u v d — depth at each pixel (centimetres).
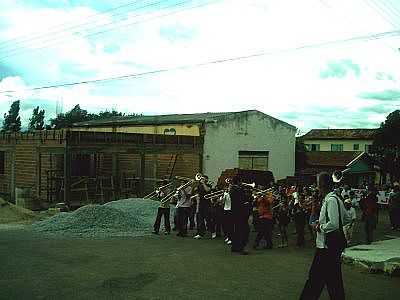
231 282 854
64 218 1554
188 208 1476
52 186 2589
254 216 1329
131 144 2534
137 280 845
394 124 4116
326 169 3928
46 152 2384
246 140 3319
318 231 654
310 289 654
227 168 3181
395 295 821
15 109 6812
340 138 5634
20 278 835
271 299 745
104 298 721
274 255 1179
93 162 2927
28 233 1415
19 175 2788
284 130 3638
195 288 800
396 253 1170
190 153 2922
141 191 2600
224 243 1341
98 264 977
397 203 1902
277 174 3584
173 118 3478
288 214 1410
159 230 1588
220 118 3125
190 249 1212
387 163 4131
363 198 1480
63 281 822
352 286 879
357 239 1583
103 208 1581
